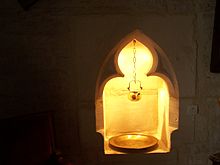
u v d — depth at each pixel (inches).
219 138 95.3
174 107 93.3
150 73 91.7
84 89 89.7
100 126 93.2
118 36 87.2
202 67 90.9
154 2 86.7
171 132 93.4
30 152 78.8
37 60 87.7
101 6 86.0
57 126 91.1
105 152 94.0
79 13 86.0
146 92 107.2
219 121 94.3
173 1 87.0
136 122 109.0
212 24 88.6
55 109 90.4
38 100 89.6
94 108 90.6
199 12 87.9
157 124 109.3
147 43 90.4
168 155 94.1
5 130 76.4
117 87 106.0
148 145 95.6
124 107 107.7
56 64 88.2
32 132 79.5
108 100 106.5
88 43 87.4
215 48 87.1
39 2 84.9
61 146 92.1
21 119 79.0
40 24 85.9
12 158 76.2
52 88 89.4
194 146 95.1
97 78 89.2
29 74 88.1
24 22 85.4
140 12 86.8
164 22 87.5
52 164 81.0
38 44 86.8
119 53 93.0
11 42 86.1
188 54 89.7
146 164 94.0
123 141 101.3
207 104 93.1
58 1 85.4
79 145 92.4
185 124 93.5
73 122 91.4
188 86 91.6
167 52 89.0
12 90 88.4
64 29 86.7
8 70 87.4
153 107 108.7
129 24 86.9
